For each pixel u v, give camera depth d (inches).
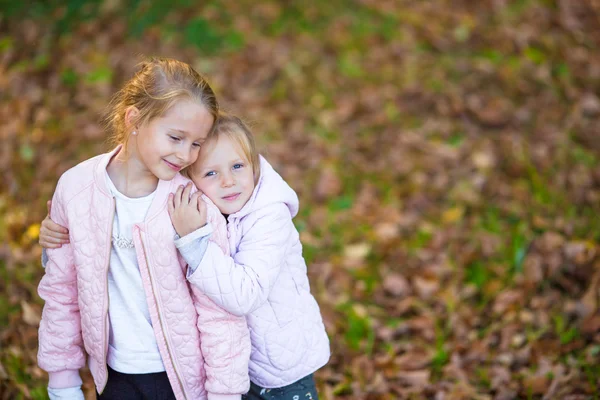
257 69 245.6
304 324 94.0
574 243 163.2
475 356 141.1
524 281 159.8
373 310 158.4
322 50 257.6
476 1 280.2
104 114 90.1
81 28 245.9
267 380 93.3
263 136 217.6
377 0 281.3
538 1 275.9
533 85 236.2
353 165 209.9
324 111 231.9
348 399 133.6
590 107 221.1
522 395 130.4
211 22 257.3
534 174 194.7
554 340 142.9
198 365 85.8
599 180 191.3
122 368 84.4
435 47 259.0
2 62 231.0
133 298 83.7
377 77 246.8
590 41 256.8
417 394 134.2
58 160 195.9
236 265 83.7
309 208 192.5
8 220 173.8
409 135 220.5
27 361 133.0
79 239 83.3
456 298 159.3
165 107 78.2
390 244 179.2
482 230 180.5
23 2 253.0
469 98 233.8
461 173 203.2
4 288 152.5
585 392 128.6
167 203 82.5
